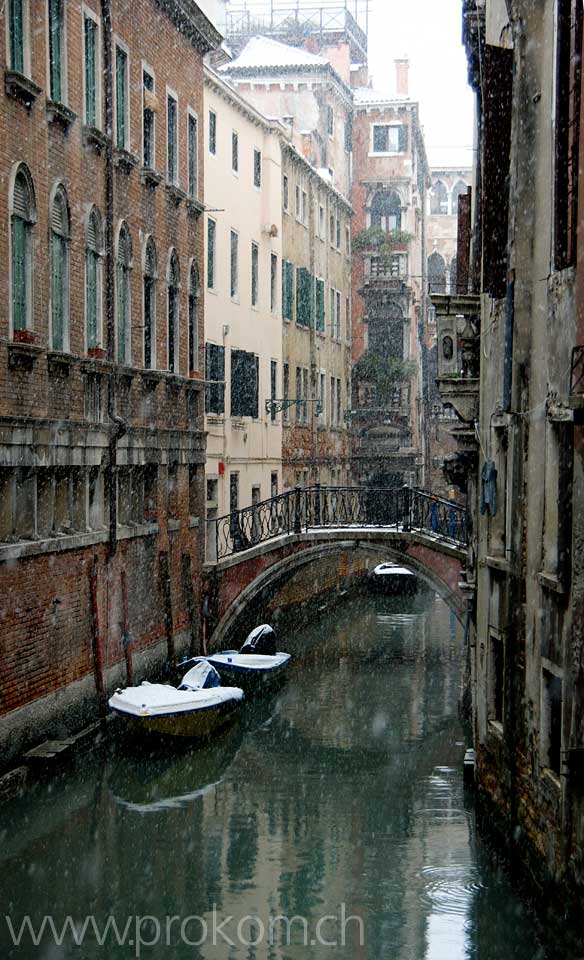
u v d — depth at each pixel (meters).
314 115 42.31
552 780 11.39
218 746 19.88
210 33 24.70
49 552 16.64
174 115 23.12
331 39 48.75
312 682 25.70
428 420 53.03
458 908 12.77
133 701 18.17
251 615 28.02
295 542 25.38
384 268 45.28
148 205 21.34
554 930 11.02
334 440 42.00
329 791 17.33
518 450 13.01
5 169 15.23
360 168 46.12
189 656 23.77
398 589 43.12
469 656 21.28
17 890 13.13
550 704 11.81
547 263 11.78
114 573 19.45
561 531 10.85
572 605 10.64
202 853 14.46
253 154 30.97
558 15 11.14
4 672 15.28
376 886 13.35
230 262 28.73
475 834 15.26
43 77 16.45
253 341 30.91
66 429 17.19
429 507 24.94
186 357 23.80
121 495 20.30
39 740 16.38
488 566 14.72
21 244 16.06
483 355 15.64
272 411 32.56
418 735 20.89
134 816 16.00
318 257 39.56
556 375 11.34
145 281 21.56
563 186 11.21
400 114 45.84
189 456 23.81
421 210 51.78
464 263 18.31
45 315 16.67
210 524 25.44
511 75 13.34
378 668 27.39
